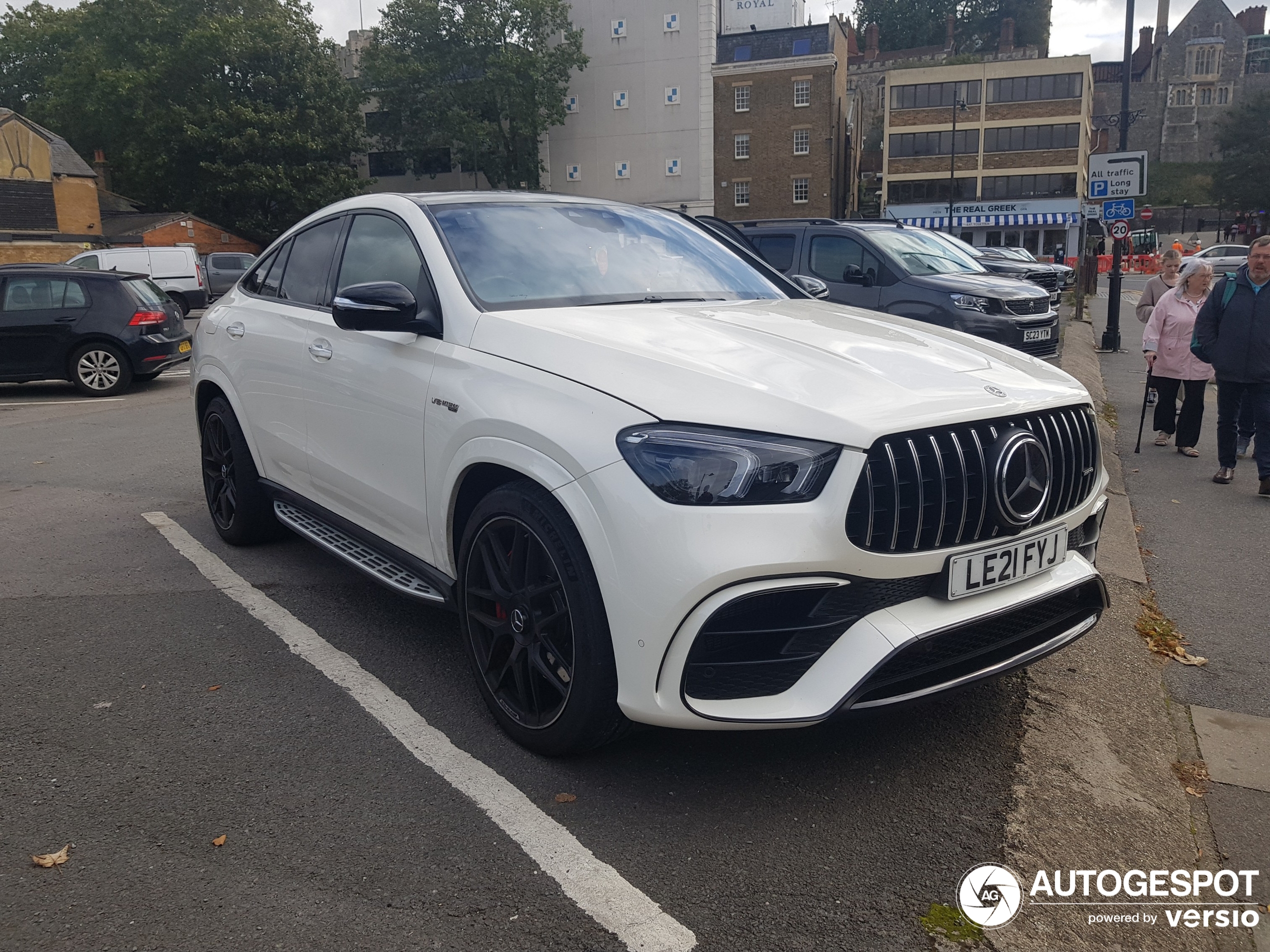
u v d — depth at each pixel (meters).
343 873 2.30
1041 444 2.72
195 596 4.23
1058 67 58.03
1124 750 3.00
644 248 3.83
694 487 2.31
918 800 2.65
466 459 2.88
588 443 2.48
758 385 2.50
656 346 2.75
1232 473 7.03
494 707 2.95
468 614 2.99
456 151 55.09
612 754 2.87
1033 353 8.96
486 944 2.07
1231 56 106.62
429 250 3.38
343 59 63.41
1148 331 8.17
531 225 3.66
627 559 2.37
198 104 46.41
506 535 2.83
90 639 3.75
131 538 5.14
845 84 59.38
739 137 53.28
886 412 2.44
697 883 2.28
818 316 3.39
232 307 4.73
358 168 57.28
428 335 3.20
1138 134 110.19
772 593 2.30
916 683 2.51
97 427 9.12
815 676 2.39
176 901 2.19
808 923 2.15
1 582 4.43
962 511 2.51
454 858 2.36
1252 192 83.50
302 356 3.92
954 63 88.06
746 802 2.63
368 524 3.60
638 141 54.69
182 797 2.63
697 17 52.47
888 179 62.44
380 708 3.17
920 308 8.97
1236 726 3.30
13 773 2.75
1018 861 2.40
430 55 52.97
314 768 2.79
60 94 53.19
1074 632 2.91
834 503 2.31
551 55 53.38
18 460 7.45
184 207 48.38
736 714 2.36
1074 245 59.50
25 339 11.34
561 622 2.66
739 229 10.23
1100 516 3.10
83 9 54.97
